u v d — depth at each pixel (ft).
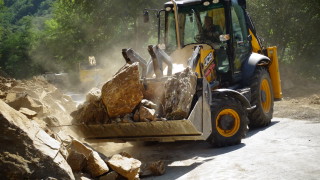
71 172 14.08
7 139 13.26
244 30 28.04
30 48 158.81
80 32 114.11
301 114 30.19
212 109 21.88
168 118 19.12
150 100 20.56
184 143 24.67
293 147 20.39
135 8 94.12
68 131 20.98
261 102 27.32
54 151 14.14
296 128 25.23
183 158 20.67
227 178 16.21
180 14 26.16
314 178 15.33
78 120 20.89
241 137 22.59
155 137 20.04
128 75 19.36
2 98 20.72
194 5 25.86
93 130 20.85
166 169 18.80
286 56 60.34
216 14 25.58
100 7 98.63
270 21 56.39
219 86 25.52
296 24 56.29
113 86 19.49
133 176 16.33
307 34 57.06
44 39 136.67
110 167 16.69
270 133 24.81
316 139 21.65
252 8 56.75
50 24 143.33
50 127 19.35
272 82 30.07
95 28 107.86
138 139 20.51
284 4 55.52
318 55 58.75
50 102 24.16
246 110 23.57
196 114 19.35
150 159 21.16
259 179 15.71
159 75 20.67
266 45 57.72
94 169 16.03
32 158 13.35
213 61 24.73
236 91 22.91
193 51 22.47
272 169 16.85
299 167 16.84
